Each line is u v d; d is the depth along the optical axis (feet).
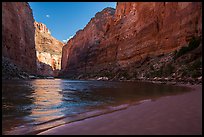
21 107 39.27
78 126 23.12
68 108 38.55
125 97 54.08
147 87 88.94
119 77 204.85
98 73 268.00
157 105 34.27
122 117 26.32
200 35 142.20
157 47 196.13
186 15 169.78
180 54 141.69
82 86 110.22
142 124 22.08
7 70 190.90
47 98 54.34
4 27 225.15
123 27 268.62
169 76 123.44
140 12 241.55
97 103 44.75
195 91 56.65
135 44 226.38
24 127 24.43
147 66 181.47
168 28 189.06
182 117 23.93
